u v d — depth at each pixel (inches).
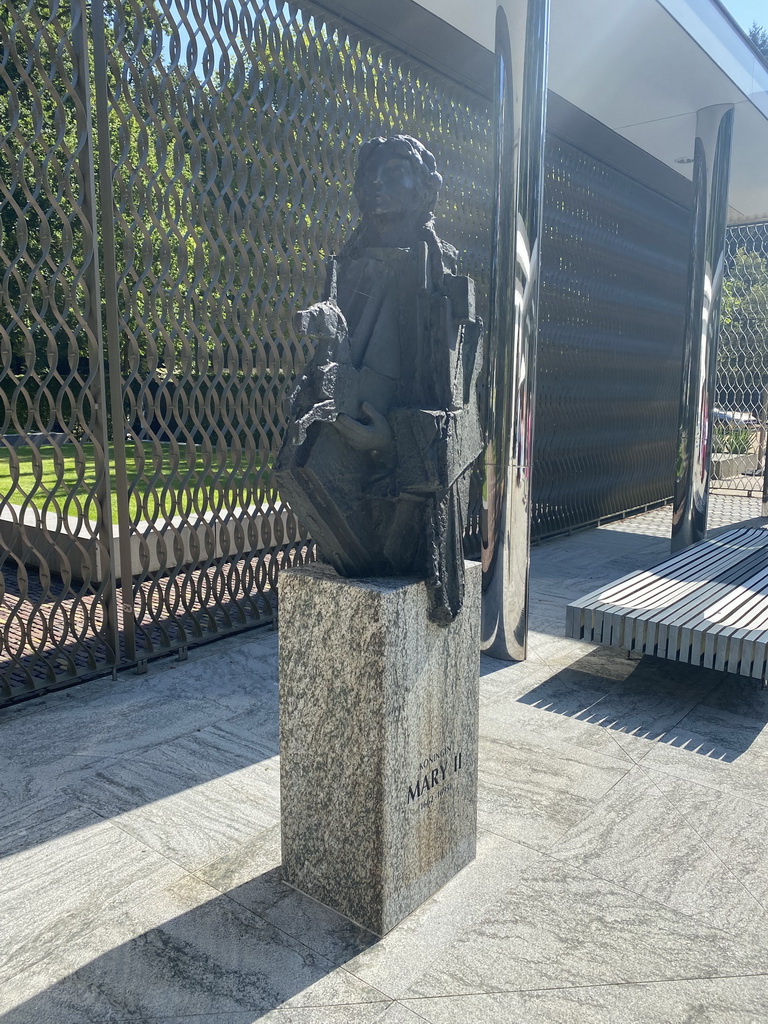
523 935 95.2
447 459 91.0
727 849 114.0
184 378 187.2
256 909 99.7
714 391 303.4
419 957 91.3
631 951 92.4
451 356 93.4
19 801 125.0
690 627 163.9
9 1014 82.1
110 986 86.2
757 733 154.6
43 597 165.6
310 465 88.3
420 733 96.7
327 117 216.5
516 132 174.9
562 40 226.8
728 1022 82.1
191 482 193.0
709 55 237.5
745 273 472.4
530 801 127.2
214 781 132.3
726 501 477.7
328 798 97.5
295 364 219.0
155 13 171.2
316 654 95.9
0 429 152.1
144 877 105.9
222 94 187.9
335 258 97.0
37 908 99.1
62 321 158.6
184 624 213.9
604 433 383.2
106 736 149.2
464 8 205.3
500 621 193.5
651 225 402.3
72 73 157.4
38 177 150.7
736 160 347.9
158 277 178.1
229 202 197.8
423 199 98.0
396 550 96.7
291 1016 82.3
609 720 159.9
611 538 358.0
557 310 329.4
